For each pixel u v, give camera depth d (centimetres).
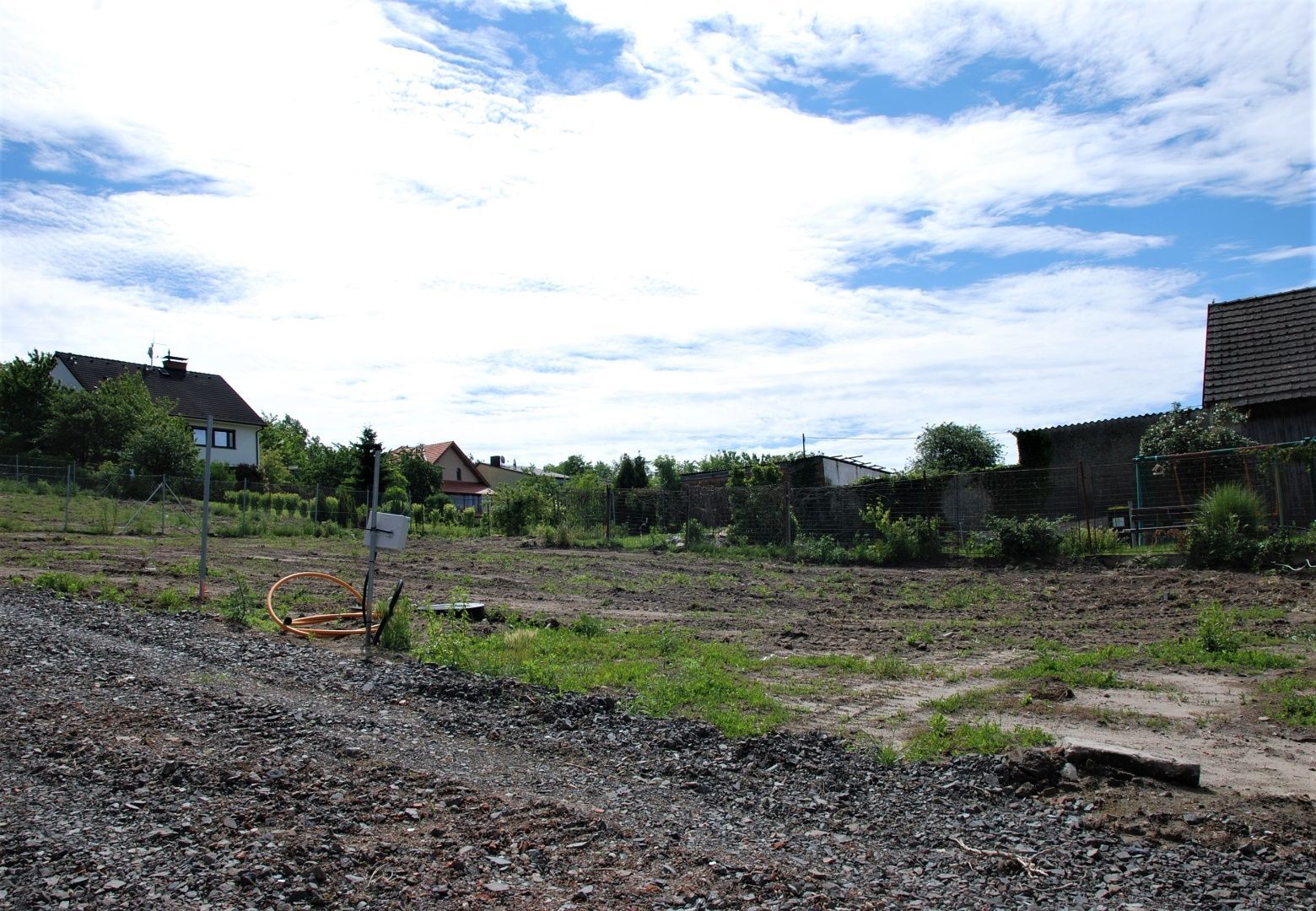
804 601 1415
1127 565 1764
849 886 373
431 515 3484
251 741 541
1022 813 463
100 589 1195
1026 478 2391
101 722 567
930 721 624
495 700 676
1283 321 2331
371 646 895
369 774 492
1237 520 1675
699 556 2331
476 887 356
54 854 371
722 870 380
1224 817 449
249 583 1395
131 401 3928
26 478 3034
